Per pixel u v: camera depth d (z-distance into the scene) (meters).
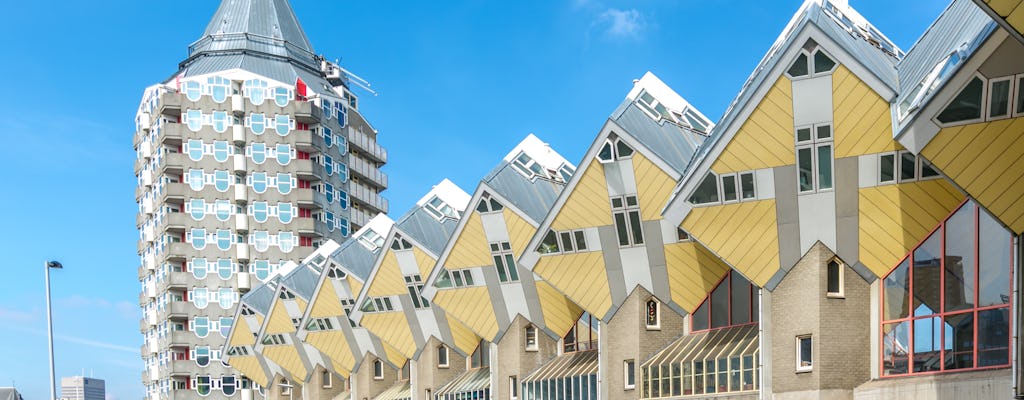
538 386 57.38
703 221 42.56
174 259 109.00
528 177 60.47
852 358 40.16
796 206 40.47
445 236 67.81
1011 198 32.19
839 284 40.53
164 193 108.50
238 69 111.69
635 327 49.94
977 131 32.00
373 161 132.25
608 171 49.00
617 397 50.53
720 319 48.44
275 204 110.00
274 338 85.88
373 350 76.44
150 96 113.25
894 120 36.44
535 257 51.94
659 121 52.62
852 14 46.88
